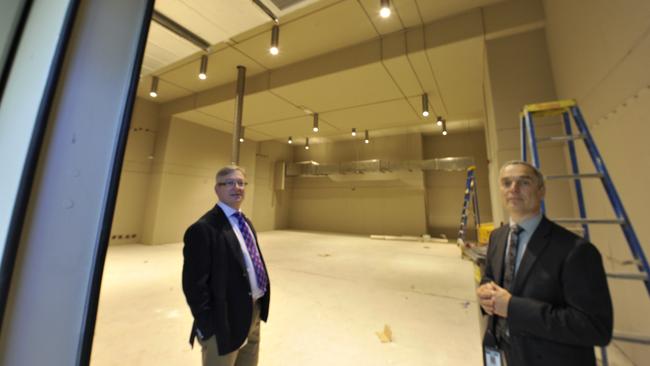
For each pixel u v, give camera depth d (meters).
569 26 2.20
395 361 1.72
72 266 0.39
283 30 3.58
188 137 6.27
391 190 8.59
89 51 0.44
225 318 1.10
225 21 2.65
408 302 2.68
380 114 5.85
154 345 1.86
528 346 0.87
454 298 2.79
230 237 1.24
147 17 0.52
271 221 9.26
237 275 1.19
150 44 3.04
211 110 5.60
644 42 1.33
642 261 1.13
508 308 0.88
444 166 7.36
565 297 0.82
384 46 3.69
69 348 0.37
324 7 3.17
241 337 1.13
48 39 0.41
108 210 0.42
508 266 1.03
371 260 4.57
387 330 2.06
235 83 5.01
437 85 4.44
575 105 1.46
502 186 1.13
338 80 4.25
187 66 4.51
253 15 2.54
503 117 2.92
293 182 10.31
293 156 10.29
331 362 1.70
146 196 5.85
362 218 8.90
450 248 5.86
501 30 3.03
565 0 2.24
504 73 3.00
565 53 2.34
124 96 0.46
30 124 0.37
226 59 4.29
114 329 2.06
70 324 0.38
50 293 0.37
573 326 0.76
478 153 7.77
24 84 0.38
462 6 3.17
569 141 1.55
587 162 2.00
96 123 0.43
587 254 0.83
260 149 8.94
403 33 3.59
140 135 5.79
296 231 9.17
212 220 1.23
